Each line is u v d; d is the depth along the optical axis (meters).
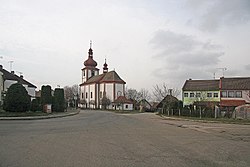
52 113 41.44
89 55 109.69
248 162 9.65
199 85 70.69
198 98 67.88
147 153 11.09
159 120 37.62
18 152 10.74
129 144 13.37
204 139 16.14
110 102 92.81
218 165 9.12
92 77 107.75
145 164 9.11
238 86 64.06
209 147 12.97
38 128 20.44
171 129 22.92
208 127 25.98
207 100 66.94
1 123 24.47
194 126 27.05
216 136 17.91
